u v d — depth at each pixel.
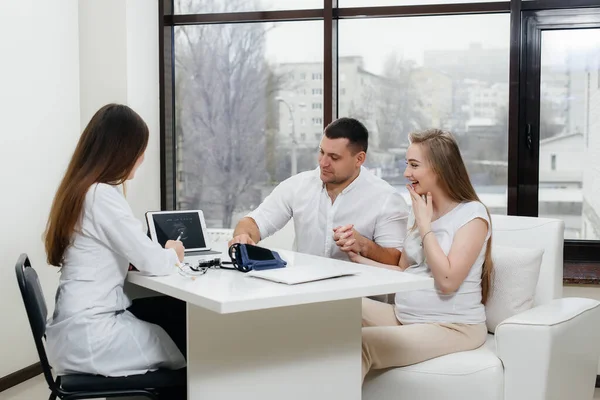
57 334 1.94
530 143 3.57
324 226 2.79
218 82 4.02
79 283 1.96
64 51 3.55
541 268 2.53
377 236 2.73
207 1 3.98
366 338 2.16
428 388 2.17
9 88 3.15
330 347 1.92
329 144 2.66
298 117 3.94
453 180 2.32
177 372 1.97
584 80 3.53
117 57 3.65
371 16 3.77
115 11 3.64
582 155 3.55
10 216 3.17
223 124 4.04
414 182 2.37
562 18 3.51
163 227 2.40
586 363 2.38
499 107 3.67
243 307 1.56
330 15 3.74
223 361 1.81
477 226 2.27
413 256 2.45
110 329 1.93
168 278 1.89
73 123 3.65
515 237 2.60
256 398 1.85
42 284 3.43
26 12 3.26
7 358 3.19
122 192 2.17
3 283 3.13
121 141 1.99
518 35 3.54
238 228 2.84
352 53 3.84
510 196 3.61
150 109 3.88
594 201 3.54
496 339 2.17
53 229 1.97
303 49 3.90
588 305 2.37
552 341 2.09
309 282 1.80
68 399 1.90
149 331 1.99
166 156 4.00
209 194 4.09
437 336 2.22
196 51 4.04
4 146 3.12
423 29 3.74
